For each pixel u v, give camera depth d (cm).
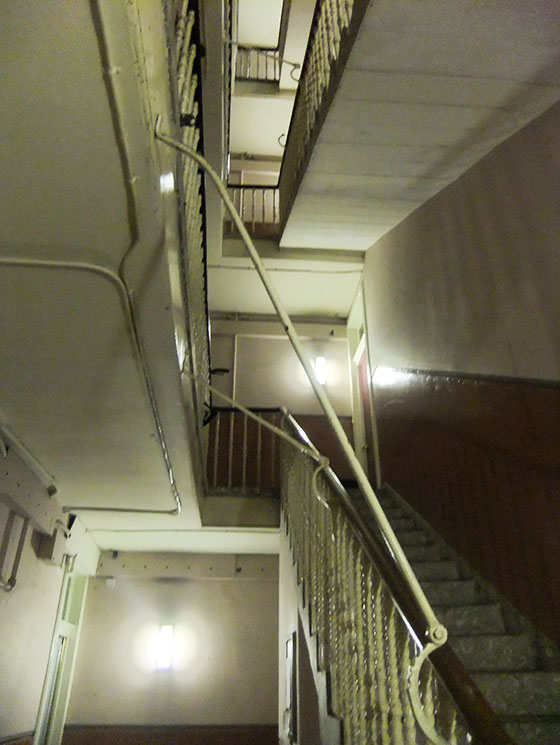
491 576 270
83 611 499
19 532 318
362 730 173
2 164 139
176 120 174
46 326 201
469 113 270
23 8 106
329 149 308
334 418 139
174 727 462
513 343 260
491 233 286
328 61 295
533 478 239
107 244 168
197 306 291
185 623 505
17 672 329
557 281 228
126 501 380
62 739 450
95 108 126
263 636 505
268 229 576
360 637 182
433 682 140
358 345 609
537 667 224
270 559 531
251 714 471
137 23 115
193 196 246
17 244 167
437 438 340
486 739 103
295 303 608
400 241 427
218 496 454
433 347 354
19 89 121
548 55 231
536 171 249
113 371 229
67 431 277
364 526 190
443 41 223
